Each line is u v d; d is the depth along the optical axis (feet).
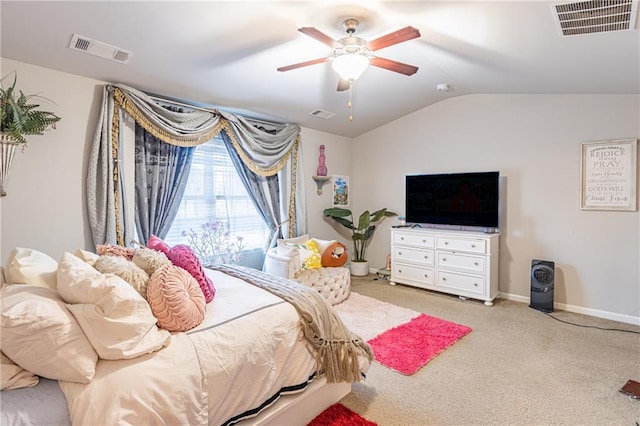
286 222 14.88
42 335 3.65
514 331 10.12
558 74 9.64
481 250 12.57
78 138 9.17
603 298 11.29
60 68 8.72
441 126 14.99
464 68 10.53
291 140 14.74
